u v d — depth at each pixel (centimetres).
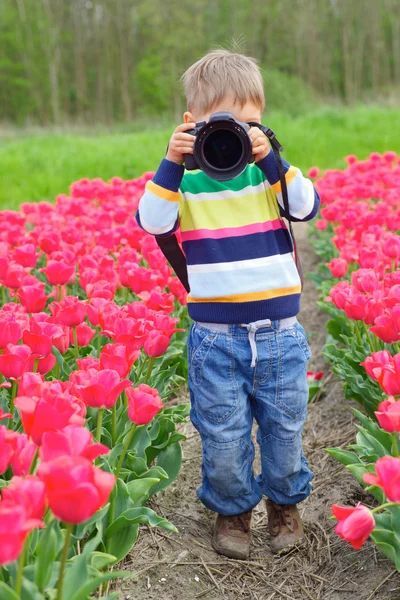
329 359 384
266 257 229
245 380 233
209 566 246
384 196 625
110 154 1399
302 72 5034
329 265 419
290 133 1606
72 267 334
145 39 4797
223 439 232
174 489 293
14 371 215
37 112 4656
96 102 4959
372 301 286
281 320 232
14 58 4694
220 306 227
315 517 276
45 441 140
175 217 232
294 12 4862
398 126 1695
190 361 238
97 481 131
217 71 228
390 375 200
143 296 301
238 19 4712
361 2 4969
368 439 246
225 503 246
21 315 270
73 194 687
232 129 208
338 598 229
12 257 394
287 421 235
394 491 157
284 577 243
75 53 4862
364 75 5281
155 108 4550
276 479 245
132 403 197
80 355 321
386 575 230
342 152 1480
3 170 1287
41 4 4622
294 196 235
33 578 168
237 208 231
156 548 251
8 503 131
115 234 459
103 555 188
